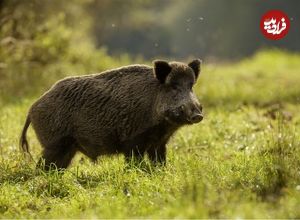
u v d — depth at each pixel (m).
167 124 18.64
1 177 18.45
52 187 17.17
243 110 29.45
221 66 70.00
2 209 15.80
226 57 132.38
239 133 25.02
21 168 19.20
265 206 13.76
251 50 140.38
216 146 23.20
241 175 16.75
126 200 15.20
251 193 14.79
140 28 130.12
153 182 16.44
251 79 50.88
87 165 20.09
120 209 14.23
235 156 20.77
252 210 13.11
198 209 13.06
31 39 44.69
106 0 100.88
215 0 143.50
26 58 44.03
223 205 13.59
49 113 19.61
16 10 44.50
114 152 19.38
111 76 19.44
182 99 18.22
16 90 38.00
